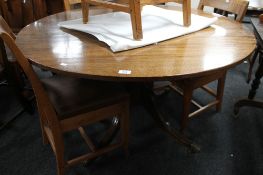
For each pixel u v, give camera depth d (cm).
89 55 96
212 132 164
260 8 206
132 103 152
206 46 106
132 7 101
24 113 180
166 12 149
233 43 110
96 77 82
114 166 137
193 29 123
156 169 136
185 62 91
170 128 152
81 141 155
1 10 207
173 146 152
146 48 104
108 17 140
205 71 85
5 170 135
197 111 165
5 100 197
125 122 128
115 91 120
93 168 136
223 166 138
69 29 127
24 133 162
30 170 135
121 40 104
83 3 126
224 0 164
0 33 80
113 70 84
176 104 193
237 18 151
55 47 104
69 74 84
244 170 136
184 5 121
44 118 129
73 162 121
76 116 109
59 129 108
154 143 154
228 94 207
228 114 182
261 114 183
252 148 152
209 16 156
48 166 137
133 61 91
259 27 147
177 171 135
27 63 87
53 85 123
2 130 164
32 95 187
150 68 86
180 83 146
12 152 146
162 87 196
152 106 155
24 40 112
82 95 116
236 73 242
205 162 141
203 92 209
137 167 137
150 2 110
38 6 248
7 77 163
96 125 168
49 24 138
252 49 104
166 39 113
